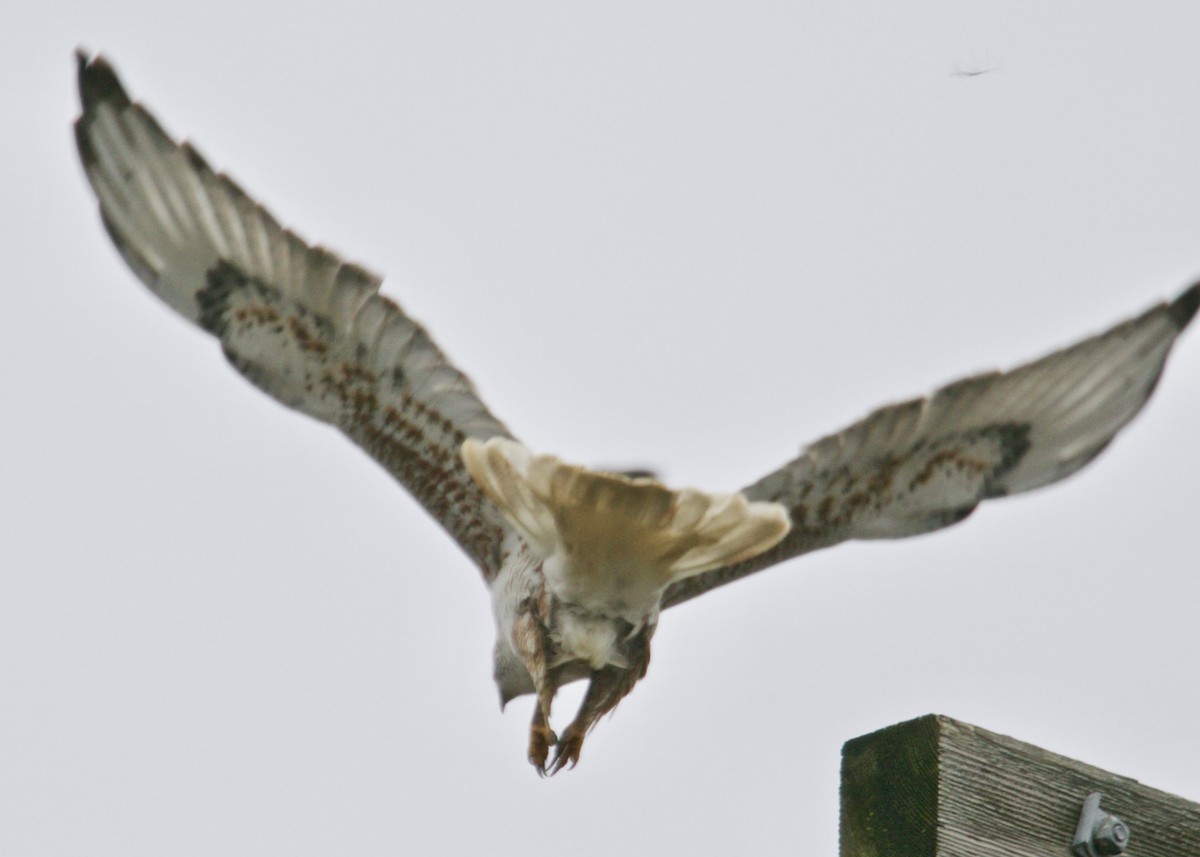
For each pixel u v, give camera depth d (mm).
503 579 12133
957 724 8453
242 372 12258
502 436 11953
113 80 11844
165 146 11883
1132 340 12281
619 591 11219
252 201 11875
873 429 12102
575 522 10891
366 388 12250
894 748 8547
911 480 12320
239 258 11984
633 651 11500
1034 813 8539
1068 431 12281
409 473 12453
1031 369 12102
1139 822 8789
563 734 11500
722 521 10742
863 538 12555
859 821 8578
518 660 11945
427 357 12062
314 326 12070
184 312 12141
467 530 12539
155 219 11992
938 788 8312
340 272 11906
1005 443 12312
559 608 11430
